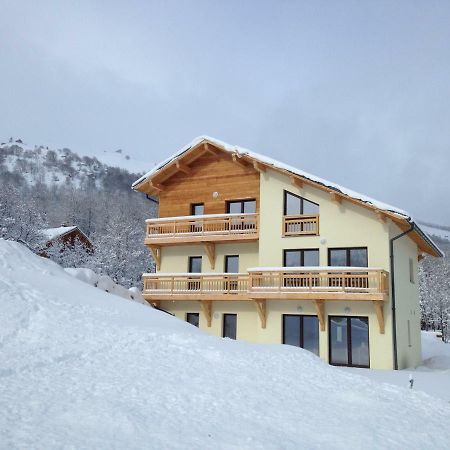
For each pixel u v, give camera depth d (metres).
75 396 6.60
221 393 7.53
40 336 9.60
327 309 20.78
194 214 25.03
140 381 7.69
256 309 22.58
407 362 22.09
